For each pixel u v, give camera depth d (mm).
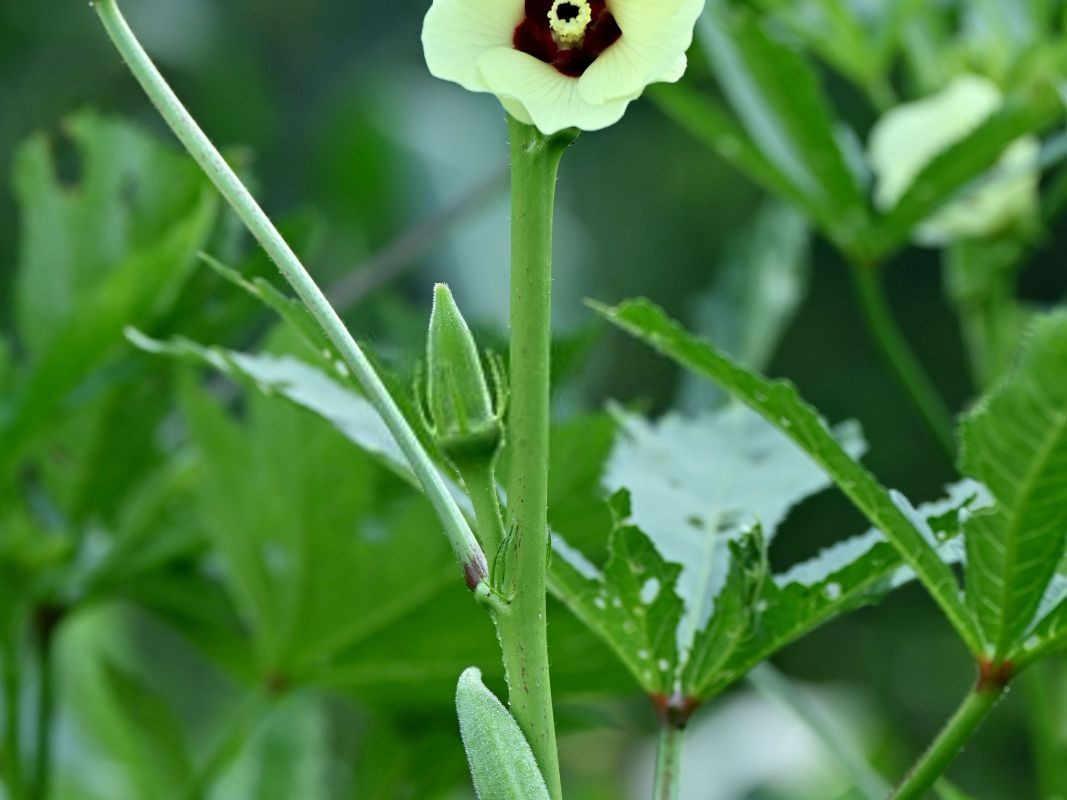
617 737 2953
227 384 1549
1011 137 1440
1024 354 1005
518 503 999
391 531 1328
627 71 980
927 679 5277
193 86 2844
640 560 1086
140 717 1520
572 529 1249
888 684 5285
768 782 1934
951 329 5828
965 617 1063
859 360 5859
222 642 1470
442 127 2266
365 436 1132
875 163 1600
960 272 1563
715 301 1634
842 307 5887
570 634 1267
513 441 999
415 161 2184
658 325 1065
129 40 998
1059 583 1069
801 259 1634
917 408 1483
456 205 1691
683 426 1234
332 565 1335
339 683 1370
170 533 1435
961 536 1103
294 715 1553
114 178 1503
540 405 998
